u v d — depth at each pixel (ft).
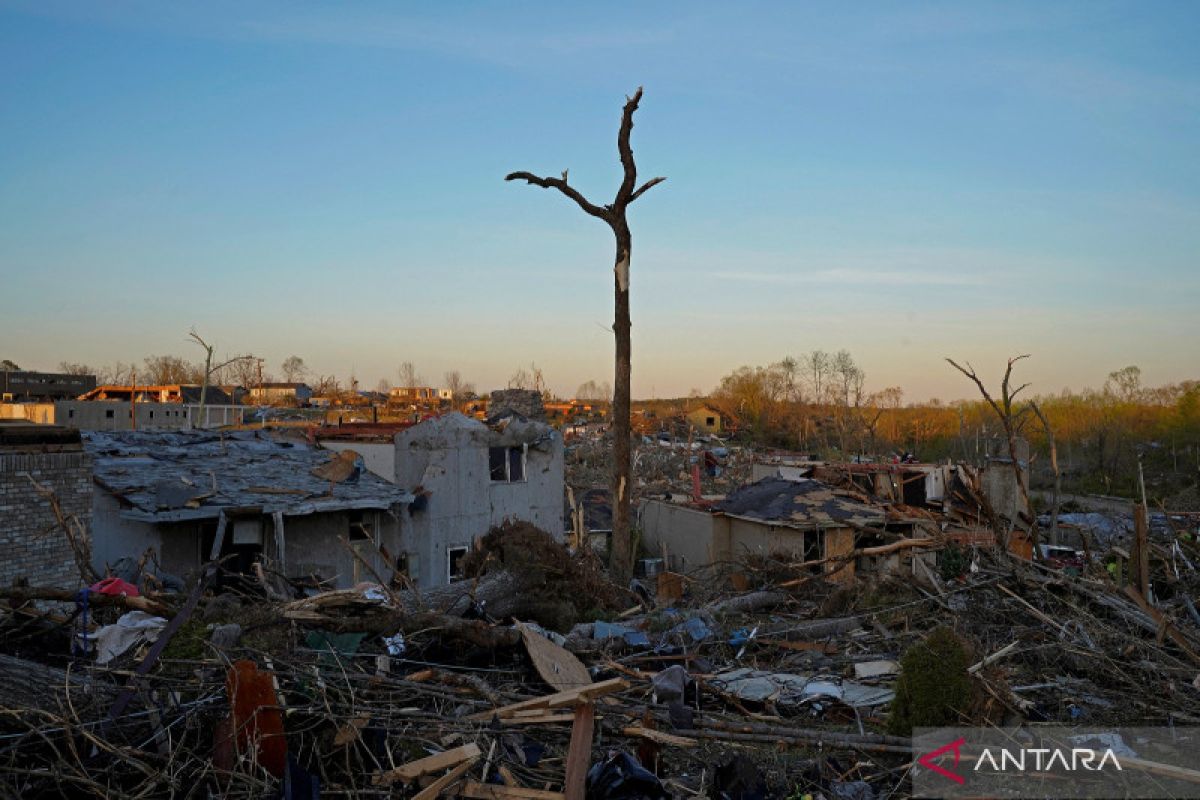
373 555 60.64
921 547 55.98
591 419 290.97
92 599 27.45
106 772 19.60
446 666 29.73
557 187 57.82
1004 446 120.26
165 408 152.15
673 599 54.24
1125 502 120.16
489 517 70.13
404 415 176.04
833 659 37.09
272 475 58.65
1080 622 36.70
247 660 21.84
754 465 109.70
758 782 22.54
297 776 19.33
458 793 21.08
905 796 23.25
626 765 21.91
